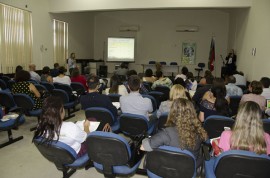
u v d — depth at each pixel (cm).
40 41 895
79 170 290
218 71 1220
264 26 634
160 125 285
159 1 812
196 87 532
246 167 158
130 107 306
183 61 1260
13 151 341
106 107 315
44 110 202
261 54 648
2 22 715
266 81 426
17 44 781
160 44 1275
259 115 176
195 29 1204
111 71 1345
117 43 1230
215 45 1208
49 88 523
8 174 279
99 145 189
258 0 682
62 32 1032
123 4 845
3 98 395
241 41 857
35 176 276
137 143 218
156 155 175
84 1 884
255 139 173
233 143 181
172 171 176
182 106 183
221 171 167
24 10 805
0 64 717
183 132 177
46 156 211
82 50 1217
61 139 206
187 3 791
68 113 521
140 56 1306
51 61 966
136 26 1271
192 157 165
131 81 307
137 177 274
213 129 261
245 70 789
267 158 152
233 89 454
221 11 1178
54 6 923
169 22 1250
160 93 440
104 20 1327
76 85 554
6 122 333
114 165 199
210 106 302
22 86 403
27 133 413
